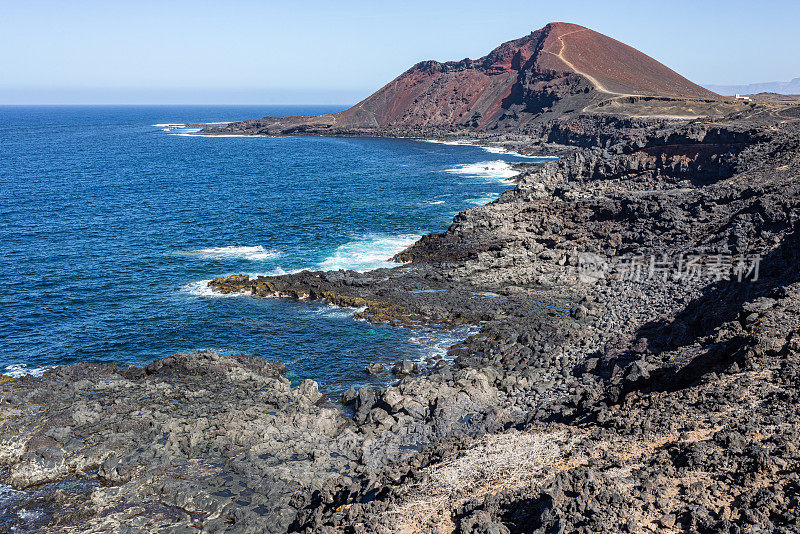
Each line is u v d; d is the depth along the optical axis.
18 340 46.88
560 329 44.78
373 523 21.47
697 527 16.88
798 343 26.55
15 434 32.16
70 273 63.16
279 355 44.16
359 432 32.75
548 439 26.34
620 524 17.41
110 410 34.28
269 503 26.77
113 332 48.41
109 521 26.14
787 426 21.00
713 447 20.59
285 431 32.44
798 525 15.72
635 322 43.44
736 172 72.38
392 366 41.97
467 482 23.67
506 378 37.25
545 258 62.56
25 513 26.97
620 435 24.39
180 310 52.81
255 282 58.28
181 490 27.77
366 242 76.06
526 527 18.81
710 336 31.75
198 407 35.06
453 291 55.16
